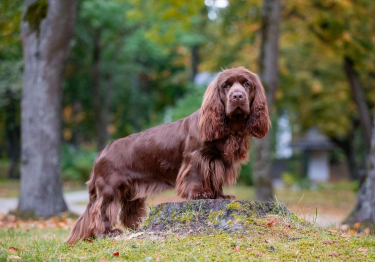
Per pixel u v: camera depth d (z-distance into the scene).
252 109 4.95
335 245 4.62
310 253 4.36
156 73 36.50
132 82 35.16
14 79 22.27
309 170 36.47
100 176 5.35
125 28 27.42
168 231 4.89
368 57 18.16
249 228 4.77
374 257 4.30
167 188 5.29
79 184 25.91
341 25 16.59
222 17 21.59
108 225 5.27
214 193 5.10
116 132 37.41
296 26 19.11
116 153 5.38
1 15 12.48
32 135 10.92
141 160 5.29
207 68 27.17
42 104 10.91
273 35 14.68
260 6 17.66
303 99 26.66
